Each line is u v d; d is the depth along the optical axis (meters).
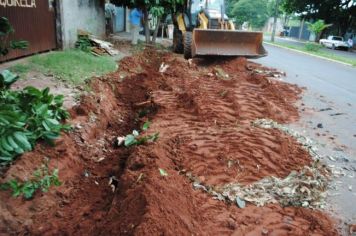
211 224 3.28
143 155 4.27
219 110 6.52
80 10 11.59
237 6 52.56
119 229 2.99
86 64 8.63
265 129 5.73
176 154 4.56
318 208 3.74
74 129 5.21
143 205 3.12
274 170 4.42
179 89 7.96
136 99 7.72
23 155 4.02
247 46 11.97
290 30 54.62
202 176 4.12
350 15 35.44
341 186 4.26
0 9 7.31
